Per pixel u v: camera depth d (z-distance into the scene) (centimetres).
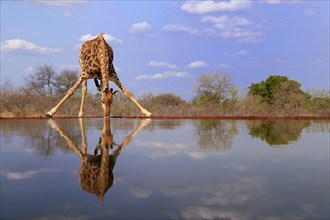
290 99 2755
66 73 3781
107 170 468
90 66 1549
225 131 1077
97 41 1511
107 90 1311
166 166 496
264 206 314
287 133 1020
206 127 1258
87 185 388
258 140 817
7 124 1352
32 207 311
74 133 982
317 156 582
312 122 1695
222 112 2467
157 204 319
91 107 2386
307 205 317
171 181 406
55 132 1004
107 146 706
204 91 3309
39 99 2294
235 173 449
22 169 474
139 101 2561
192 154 606
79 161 536
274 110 2530
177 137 876
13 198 339
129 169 476
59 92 3762
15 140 802
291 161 539
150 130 1105
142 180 411
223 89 3281
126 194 352
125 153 617
